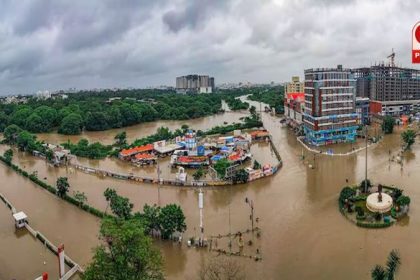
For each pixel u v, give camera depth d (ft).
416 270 225.15
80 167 501.97
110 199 318.04
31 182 447.42
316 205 336.70
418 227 281.74
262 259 246.88
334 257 245.45
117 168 510.17
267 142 654.12
